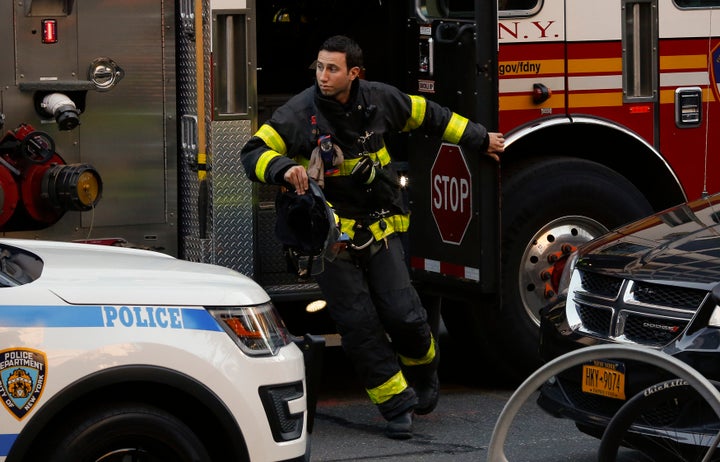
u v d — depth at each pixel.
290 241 10.09
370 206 10.71
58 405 7.29
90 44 11.75
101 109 11.86
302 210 9.95
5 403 7.21
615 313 9.44
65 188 11.37
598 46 12.72
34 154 11.40
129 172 12.02
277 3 13.70
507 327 12.59
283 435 7.98
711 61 13.11
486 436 11.10
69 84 11.60
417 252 12.48
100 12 11.77
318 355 8.75
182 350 7.59
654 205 13.46
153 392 7.77
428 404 11.43
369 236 10.70
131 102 11.96
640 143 12.91
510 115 12.48
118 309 7.54
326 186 10.60
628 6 12.80
